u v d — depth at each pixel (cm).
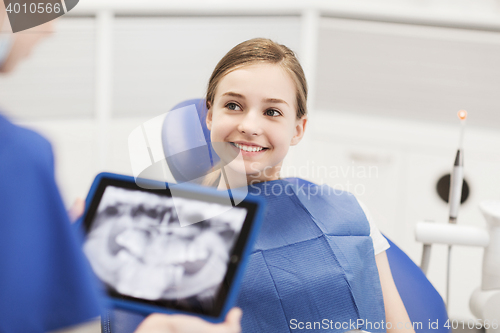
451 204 144
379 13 224
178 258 78
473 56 224
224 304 74
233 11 228
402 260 137
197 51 234
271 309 109
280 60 113
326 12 224
